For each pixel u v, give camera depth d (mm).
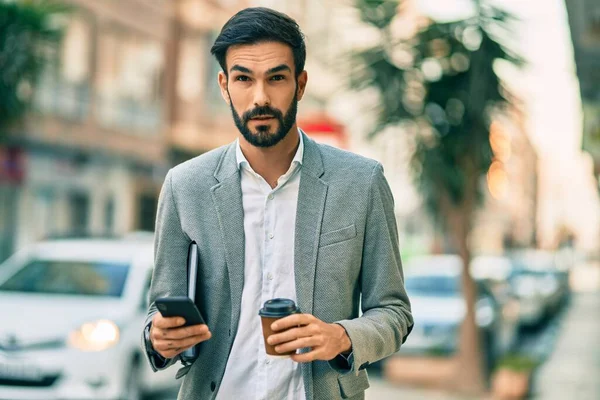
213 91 33062
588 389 13594
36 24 12898
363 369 2959
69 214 25734
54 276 9750
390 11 11242
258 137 2809
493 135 11555
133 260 9969
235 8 34156
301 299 2850
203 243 2926
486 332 14875
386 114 11383
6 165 22453
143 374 9492
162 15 29875
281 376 2854
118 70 27516
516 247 59875
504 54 10859
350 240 2916
